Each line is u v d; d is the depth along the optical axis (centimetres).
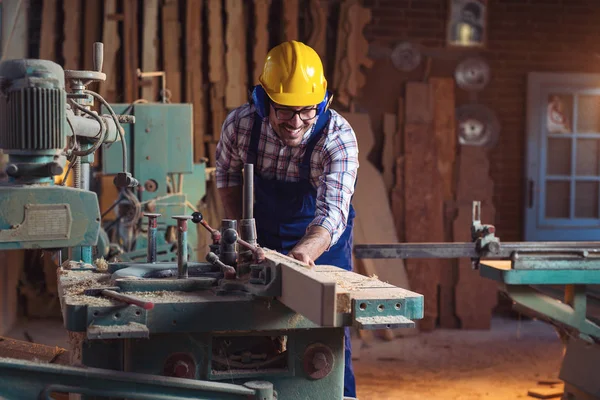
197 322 175
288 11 599
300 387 190
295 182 266
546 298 315
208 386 177
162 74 491
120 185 226
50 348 238
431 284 613
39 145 177
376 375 486
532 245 335
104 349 179
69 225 179
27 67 176
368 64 610
